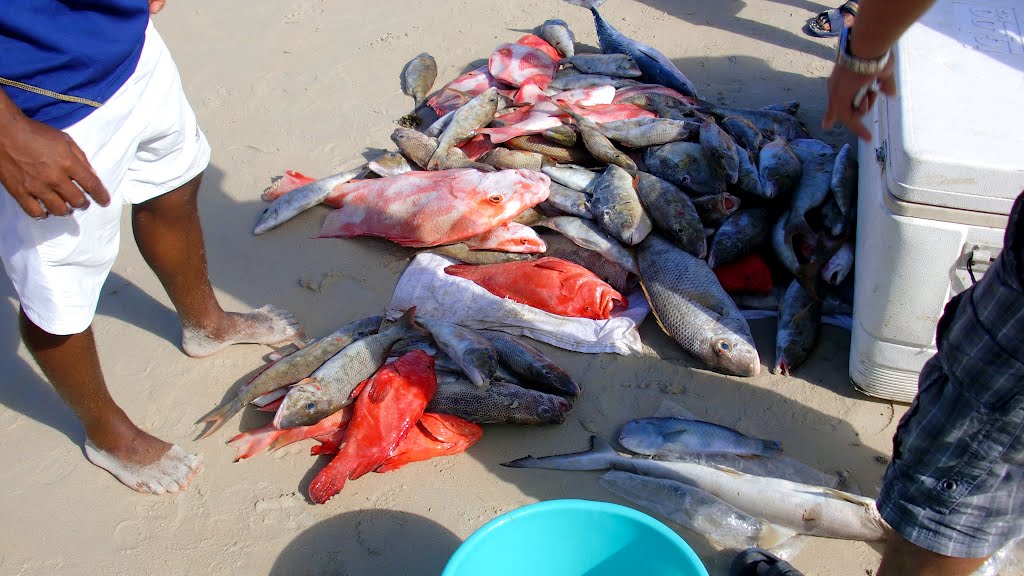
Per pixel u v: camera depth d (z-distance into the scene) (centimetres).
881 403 339
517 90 519
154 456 311
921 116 284
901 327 306
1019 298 186
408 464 316
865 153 377
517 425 330
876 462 314
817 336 362
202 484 312
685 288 367
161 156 290
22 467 320
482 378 324
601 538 253
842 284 381
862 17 205
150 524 300
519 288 377
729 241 381
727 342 346
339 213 434
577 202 405
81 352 275
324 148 495
